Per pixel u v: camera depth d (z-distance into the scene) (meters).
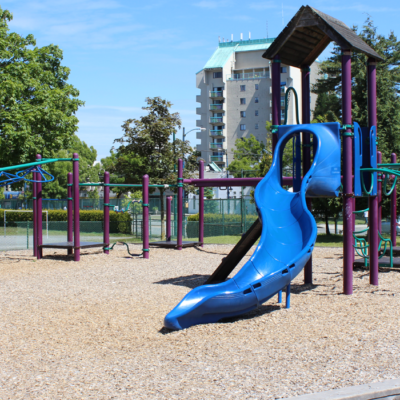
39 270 13.77
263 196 8.53
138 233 28.78
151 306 8.58
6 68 25.12
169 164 24.38
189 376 5.05
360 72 30.72
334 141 9.13
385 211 24.48
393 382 4.55
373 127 10.02
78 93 27.89
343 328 6.71
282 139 9.34
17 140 23.89
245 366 5.29
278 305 8.36
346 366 5.12
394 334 6.30
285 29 9.34
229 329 6.91
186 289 10.25
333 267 13.26
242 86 87.50
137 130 24.33
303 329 6.77
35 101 25.77
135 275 12.50
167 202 20.11
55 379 5.15
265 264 7.50
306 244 7.56
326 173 8.90
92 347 6.30
